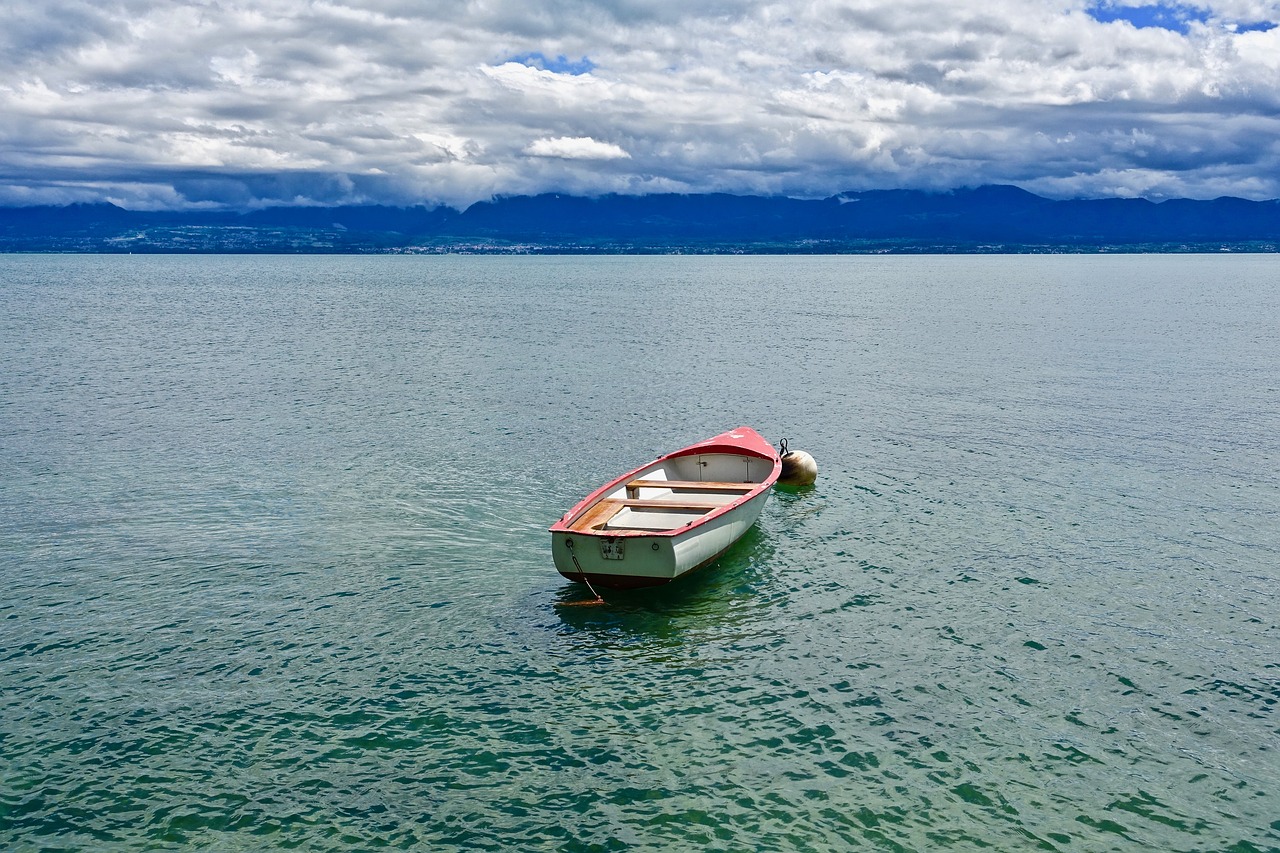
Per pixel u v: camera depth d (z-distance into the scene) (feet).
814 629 74.13
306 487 110.52
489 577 84.07
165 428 142.82
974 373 201.46
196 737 58.23
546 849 48.67
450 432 140.97
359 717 60.75
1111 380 190.90
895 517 101.35
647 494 95.96
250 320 335.88
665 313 374.84
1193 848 48.75
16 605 76.95
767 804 52.29
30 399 166.81
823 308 403.54
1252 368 206.49
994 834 49.83
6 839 48.91
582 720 60.75
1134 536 94.99
